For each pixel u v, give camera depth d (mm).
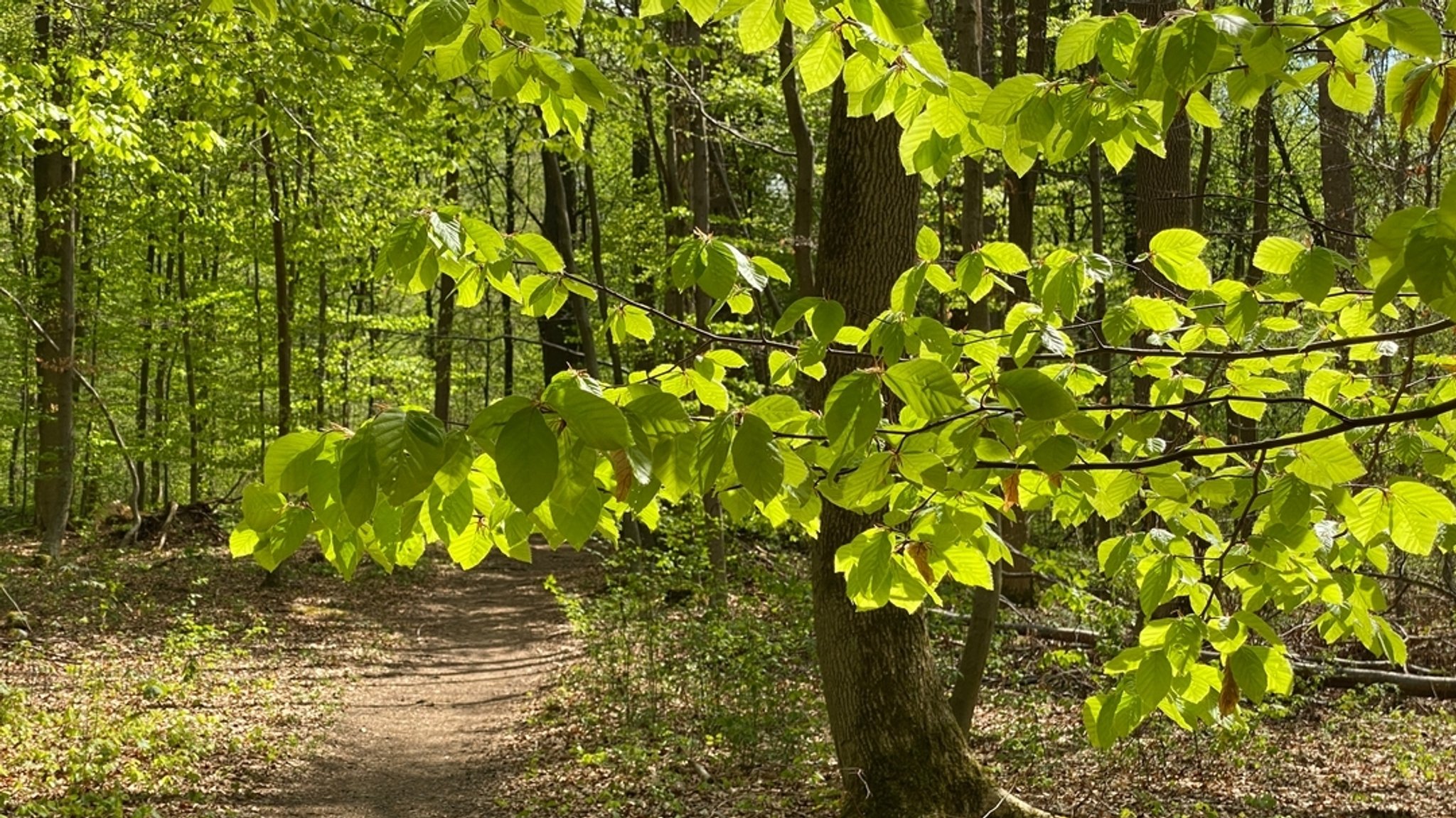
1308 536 2035
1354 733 8234
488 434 1185
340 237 15148
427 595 17750
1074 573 8547
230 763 8156
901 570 1979
